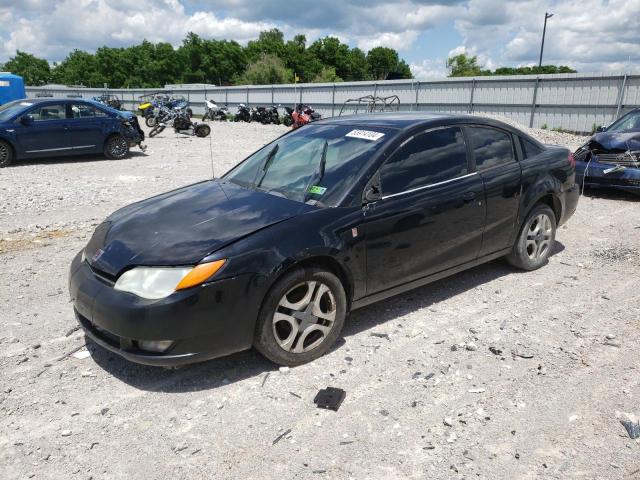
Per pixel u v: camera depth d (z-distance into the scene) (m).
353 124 4.53
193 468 2.63
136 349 3.21
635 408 3.03
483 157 4.64
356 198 3.72
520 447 2.73
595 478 2.51
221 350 3.24
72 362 3.63
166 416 3.04
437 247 4.20
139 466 2.65
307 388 3.29
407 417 2.99
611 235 6.59
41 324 4.20
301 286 3.47
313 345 3.58
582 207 8.27
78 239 6.53
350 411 3.05
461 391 3.23
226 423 2.97
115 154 14.44
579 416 2.97
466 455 2.68
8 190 9.62
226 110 40.03
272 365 3.56
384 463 2.63
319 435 2.85
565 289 4.80
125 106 57.66
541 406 3.06
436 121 4.39
